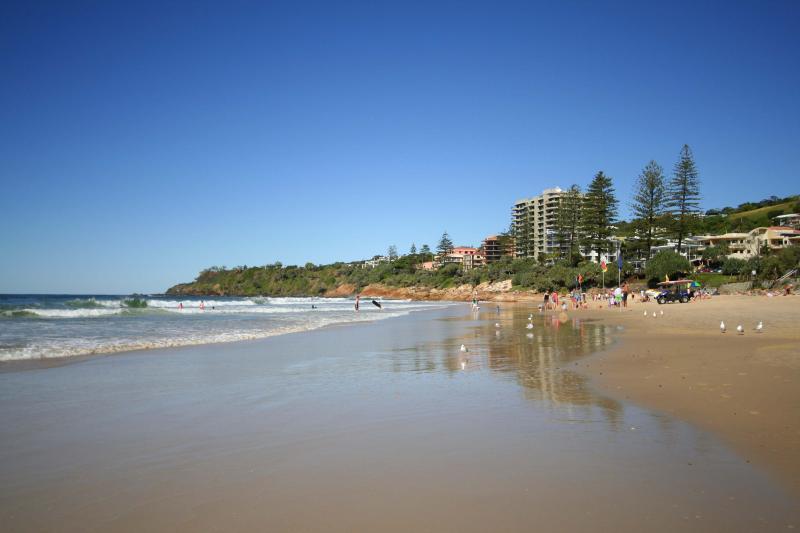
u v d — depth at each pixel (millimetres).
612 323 30547
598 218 97625
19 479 5906
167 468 6234
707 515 4695
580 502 5027
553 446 6777
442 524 4621
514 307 70125
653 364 13305
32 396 10477
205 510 5027
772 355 13445
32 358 16078
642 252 94438
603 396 9758
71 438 7520
